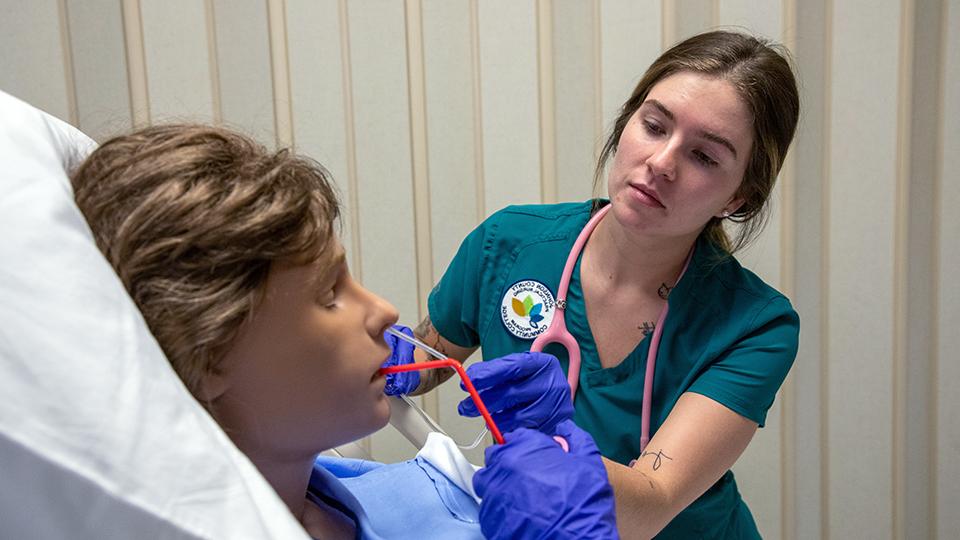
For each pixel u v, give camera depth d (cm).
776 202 174
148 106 170
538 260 132
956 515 184
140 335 52
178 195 58
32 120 60
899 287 177
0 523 47
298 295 63
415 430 106
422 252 180
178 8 168
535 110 175
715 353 118
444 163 177
